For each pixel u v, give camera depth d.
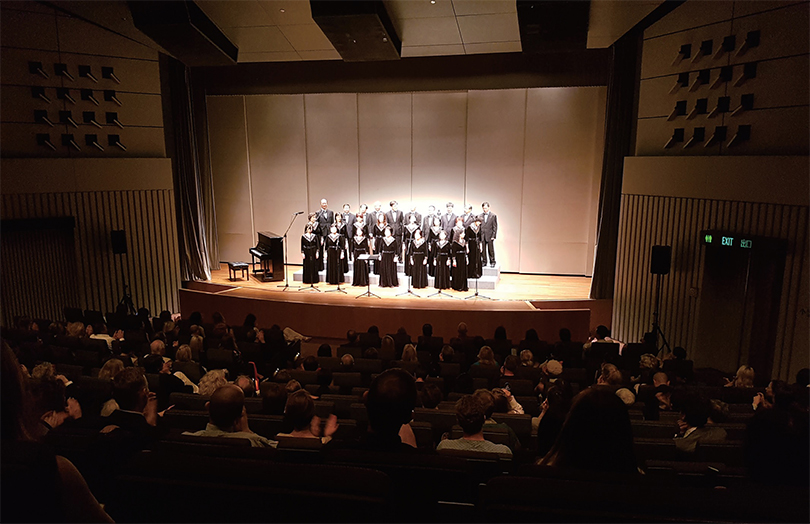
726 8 8.11
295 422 2.69
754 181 7.61
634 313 10.11
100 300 10.98
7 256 9.64
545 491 1.28
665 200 9.25
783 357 7.29
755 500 1.22
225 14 9.63
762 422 1.69
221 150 14.09
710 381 7.98
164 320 8.43
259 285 12.26
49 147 10.18
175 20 9.09
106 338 7.28
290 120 13.66
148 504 1.35
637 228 9.89
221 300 10.82
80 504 0.92
